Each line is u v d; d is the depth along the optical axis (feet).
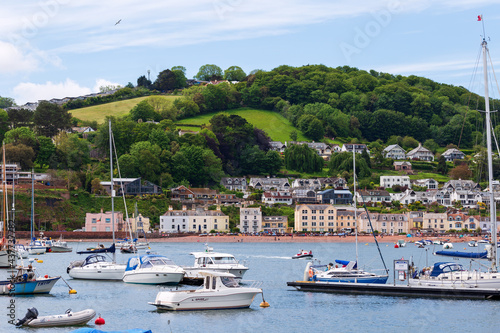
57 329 220.23
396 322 239.09
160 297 255.09
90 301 273.33
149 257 329.31
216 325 231.50
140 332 189.16
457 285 280.31
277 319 242.17
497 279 276.62
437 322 237.45
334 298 285.23
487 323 236.02
